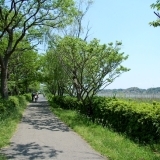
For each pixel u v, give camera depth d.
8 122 13.44
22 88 49.91
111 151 8.28
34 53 37.38
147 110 9.15
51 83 43.41
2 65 21.97
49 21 23.64
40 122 16.38
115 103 12.48
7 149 8.71
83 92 18.27
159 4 7.50
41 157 7.78
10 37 21.84
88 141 10.17
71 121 15.63
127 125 10.74
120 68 17.61
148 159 7.39
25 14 21.61
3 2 20.38
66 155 8.09
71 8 23.23
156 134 8.52
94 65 17.72
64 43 17.89
